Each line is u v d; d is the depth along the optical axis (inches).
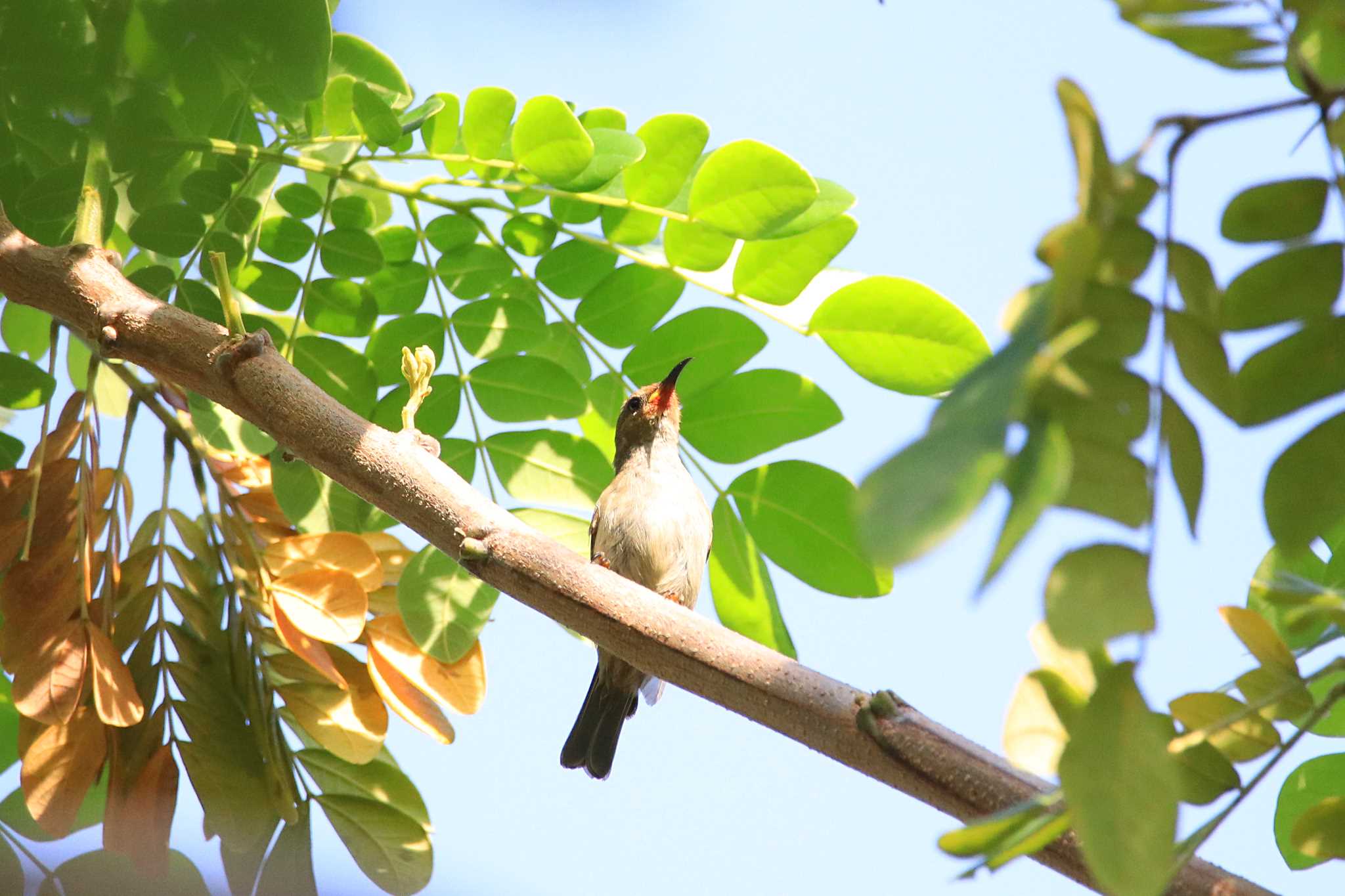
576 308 295.6
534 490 291.9
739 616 292.5
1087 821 108.7
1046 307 95.3
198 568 266.8
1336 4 118.2
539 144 248.2
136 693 237.5
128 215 284.0
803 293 273.1
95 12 218.2
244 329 253.1
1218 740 147.8
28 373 279.4
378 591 267.1
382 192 295.1
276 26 220.7
